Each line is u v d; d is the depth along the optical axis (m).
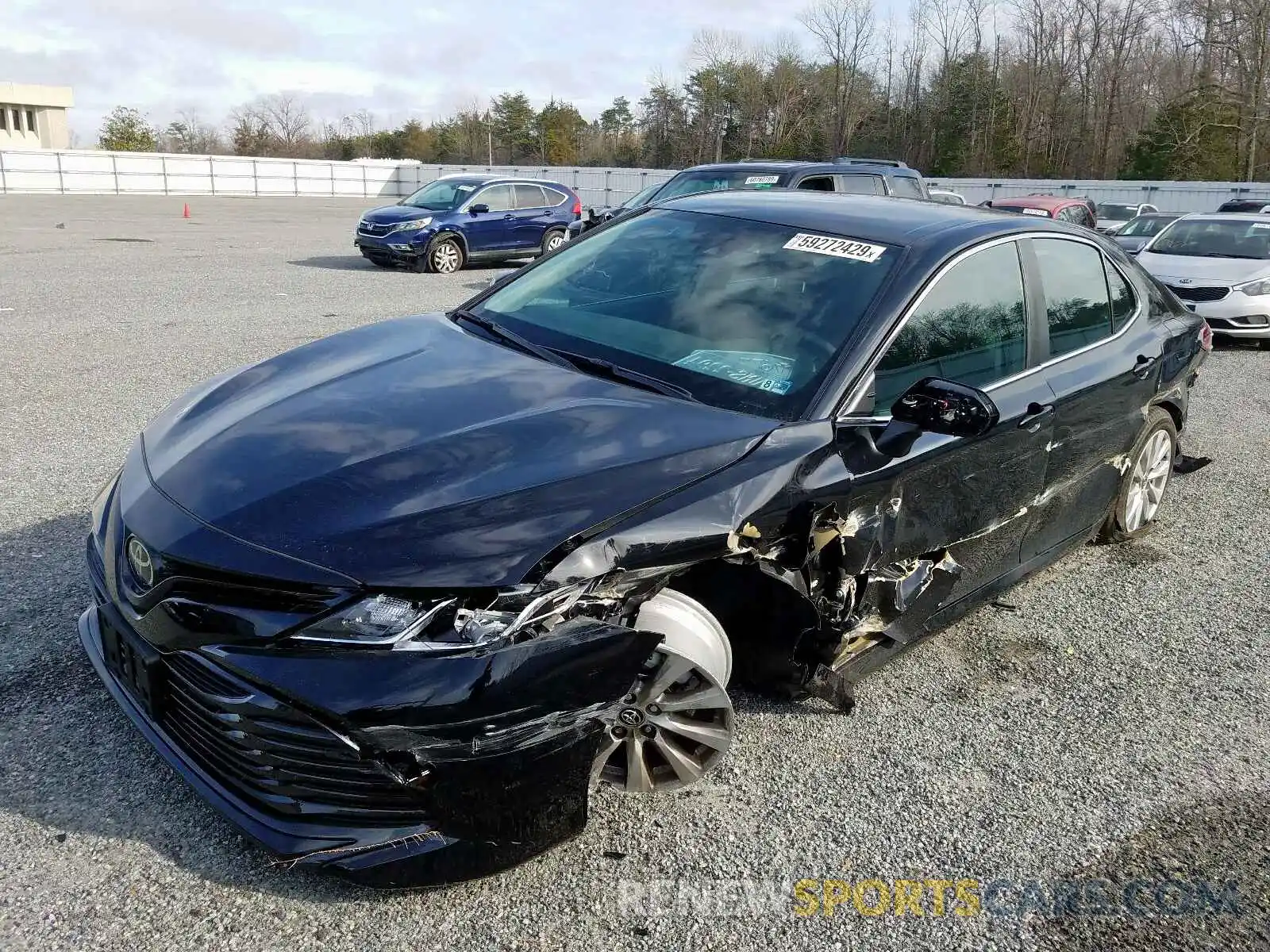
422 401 2.90
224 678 2.28
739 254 3.63
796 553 2.77
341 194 43.62
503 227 16.67
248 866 2.48
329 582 2.19
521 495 2.41
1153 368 4.48
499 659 2.21
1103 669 3.86
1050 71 57.47
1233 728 3.49
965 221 3.79
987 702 3.56
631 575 2.45
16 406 6.39
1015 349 3.65
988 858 2.74
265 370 3.35
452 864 2.29
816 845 2.74
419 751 2.17
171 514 2.46
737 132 63.00
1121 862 2.77
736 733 3.22
